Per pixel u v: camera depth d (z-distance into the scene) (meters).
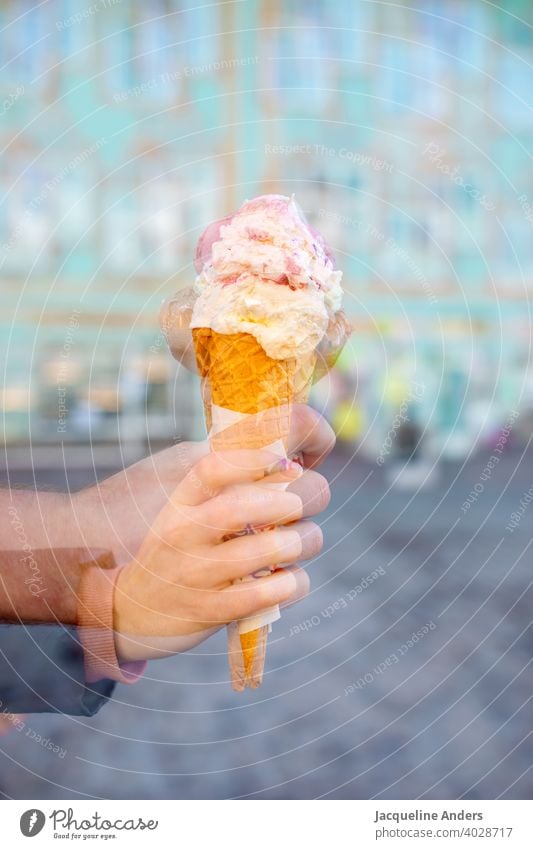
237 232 0.49
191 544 0.40
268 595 0.41
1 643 0.42
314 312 0.49
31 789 0.91
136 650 0.42
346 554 2.03
